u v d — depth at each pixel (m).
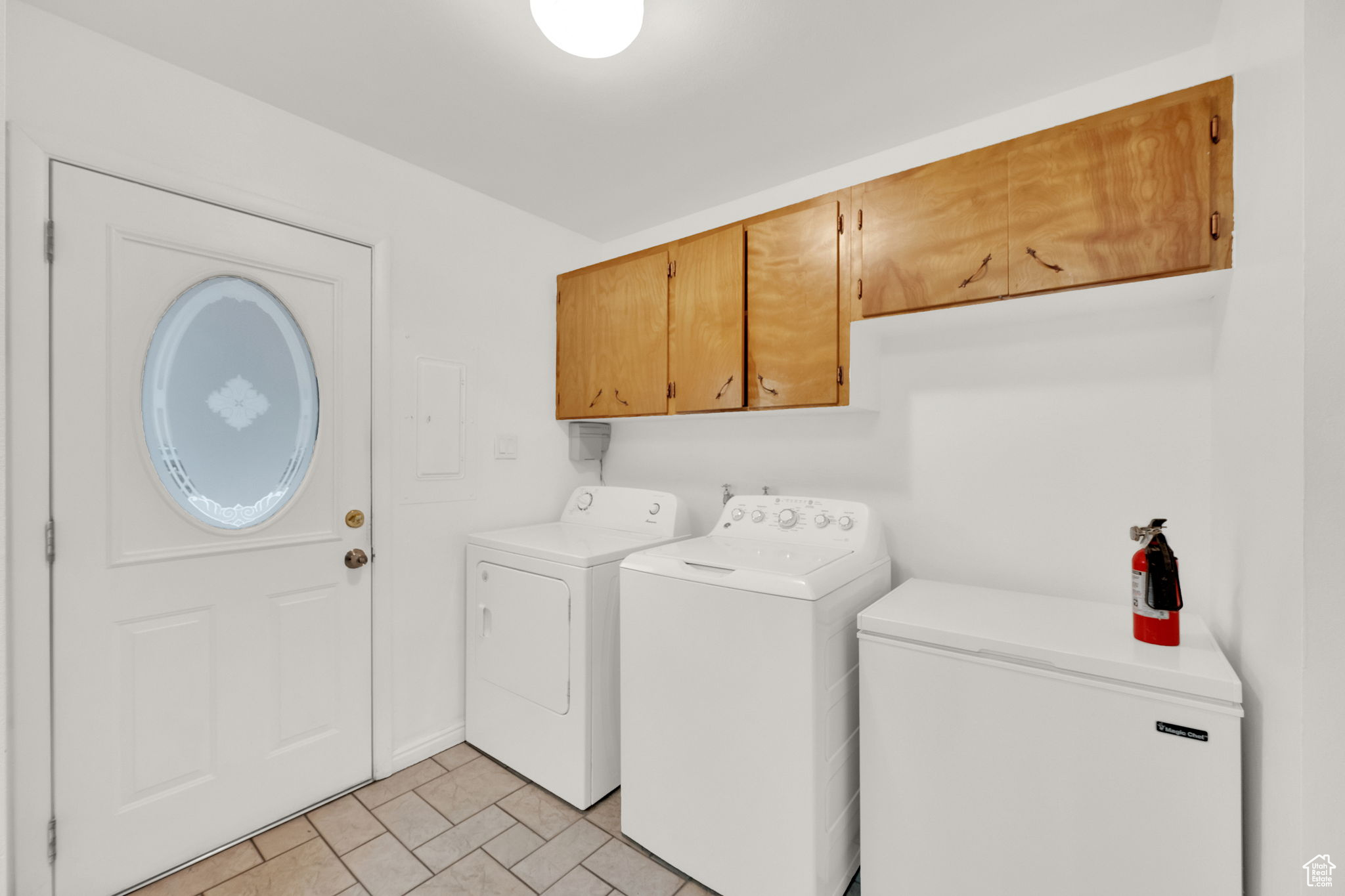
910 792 1.46
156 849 1.63
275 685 1.85
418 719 2.22
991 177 1.62
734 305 2.11
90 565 1.53
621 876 1.67
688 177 2.28
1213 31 1.51
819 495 2.27
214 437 1.75
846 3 1.42
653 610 1.75
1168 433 1.63
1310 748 0.93
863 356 1.97
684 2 1.42
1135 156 1.43
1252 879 1.16
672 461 2.70
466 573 2.35
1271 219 1.07
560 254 2.75
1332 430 0.93
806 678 1.48
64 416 1.49
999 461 1.89
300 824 1.86
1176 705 1.19
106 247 1.55
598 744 1.97
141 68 1.59
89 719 1.53
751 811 1.56
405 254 2.17
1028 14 1.46
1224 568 1.42
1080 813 1.27
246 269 1.79
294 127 1.88
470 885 1.63
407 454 2.18
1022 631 1.42
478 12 1.45
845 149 2.08
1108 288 1.46
